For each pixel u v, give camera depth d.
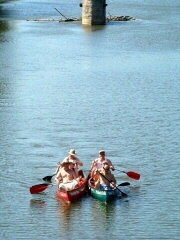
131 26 91.88
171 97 45.19
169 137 34.69
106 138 34.50
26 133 35.50
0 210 24.86
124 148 32.66
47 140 34.16
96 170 26.52
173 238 22.48
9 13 109.94
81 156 31.23
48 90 47.66
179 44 74.19
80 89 48.12
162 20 100.62
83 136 34.94
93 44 73.81
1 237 22.61
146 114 40.06
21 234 22.84
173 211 24.64
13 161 30.53
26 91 47.22
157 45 73.31
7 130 36.16
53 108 41.69
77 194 25.64
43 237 22.61
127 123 37.78
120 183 27.50
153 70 56.78
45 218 24.16
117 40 77.25
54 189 27.00
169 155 31.42
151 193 26.42
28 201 25.77
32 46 71.56
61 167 26.53
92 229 23.20
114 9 118.19
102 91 47.41
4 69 56.91
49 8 119.06
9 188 27.11
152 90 47.81
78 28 89.06
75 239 22.44
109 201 25.47
